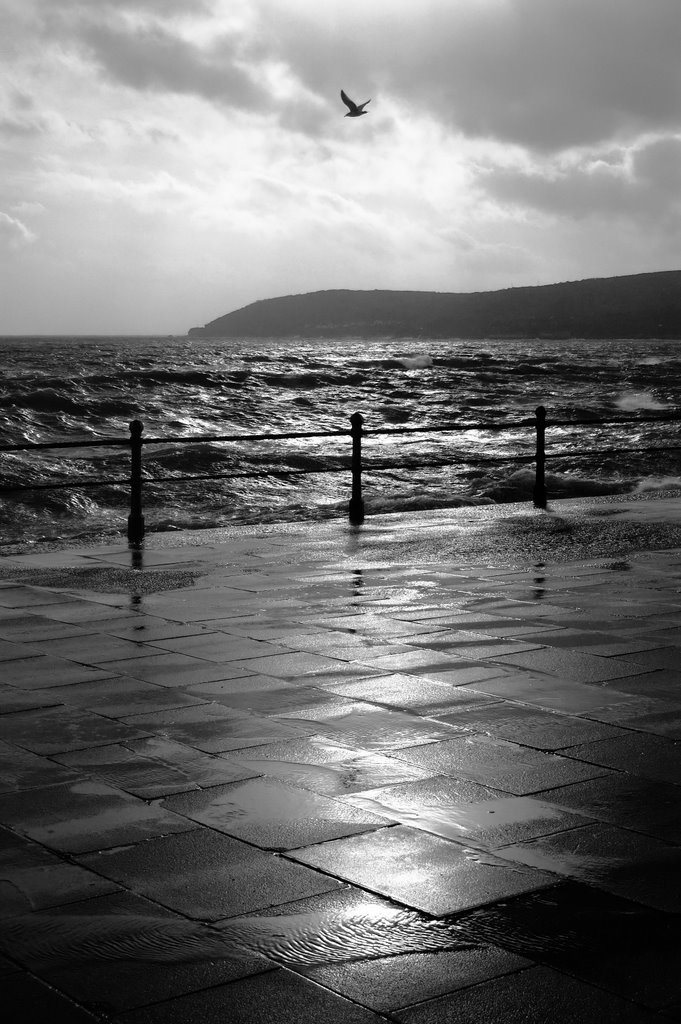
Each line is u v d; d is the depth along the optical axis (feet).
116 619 27.55
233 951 11.19
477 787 15.75
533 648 24.00
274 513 74.49
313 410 171.12
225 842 13.89
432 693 20.61
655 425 149.18
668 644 24.25
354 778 16.16
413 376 262.67
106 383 201.57
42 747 17.71
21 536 67.77
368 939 11.39
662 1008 10.06
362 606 28.78
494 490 78.02
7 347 576.20
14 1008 10.20
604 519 45.44
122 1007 10.20
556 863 13.17
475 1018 9.95
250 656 23.63
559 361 385.91
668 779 16.05
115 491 85.15
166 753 17.35
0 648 24.59
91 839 14.02
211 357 390.42
